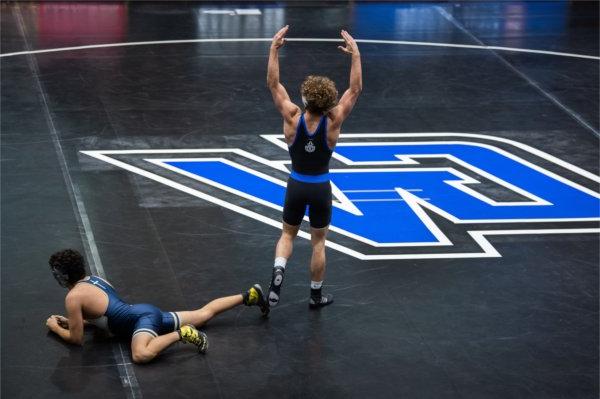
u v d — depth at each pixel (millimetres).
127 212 18766
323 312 15797
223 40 28859
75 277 14406
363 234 18297
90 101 24062
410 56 28156
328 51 28281
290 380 14094
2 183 19672
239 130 22828
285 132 14984
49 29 29047
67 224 18219
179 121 23172
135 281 16438
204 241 17844
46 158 20891
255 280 16688
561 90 26109
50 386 13719
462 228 18656
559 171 21266
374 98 24953
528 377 14320
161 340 14203
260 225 18500
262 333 15172
